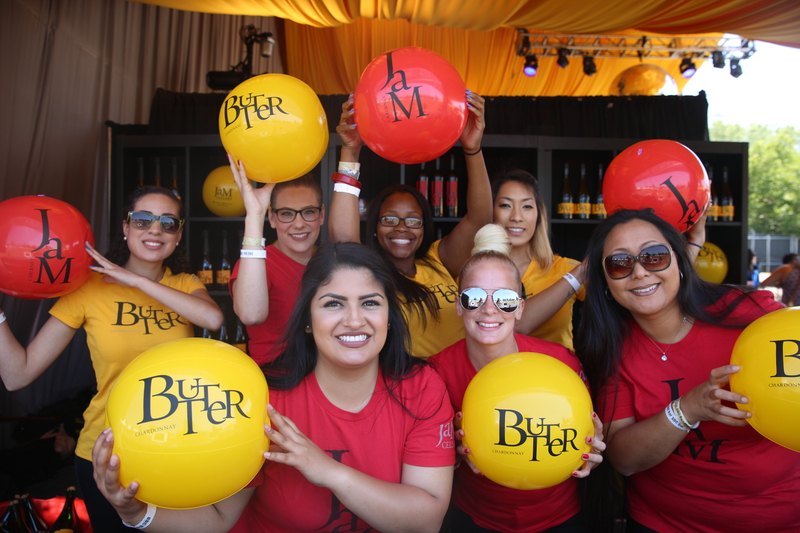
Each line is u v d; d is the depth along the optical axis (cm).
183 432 96
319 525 124
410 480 123
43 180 374
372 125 147
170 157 384
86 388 375
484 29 405
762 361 112
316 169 371
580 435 117
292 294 192
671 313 142
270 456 107
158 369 101
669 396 141
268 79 155
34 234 153
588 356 153
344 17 388
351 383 125
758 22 398
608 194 175
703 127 416
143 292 180
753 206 1900
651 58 582
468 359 159
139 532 170
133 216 178
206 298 190
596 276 151
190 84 529
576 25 421
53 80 379
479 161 193
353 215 187
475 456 123
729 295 146
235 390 103
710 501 140
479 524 154
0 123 334
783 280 529
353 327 118
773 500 136
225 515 120
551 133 390
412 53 147
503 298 145
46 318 376
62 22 385
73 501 207
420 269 222
